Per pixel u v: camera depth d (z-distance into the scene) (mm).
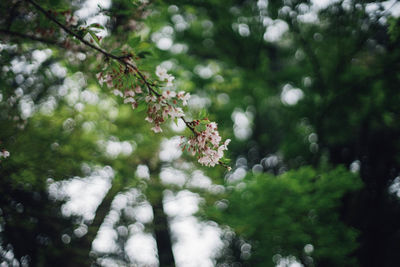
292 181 6836
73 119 7086
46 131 6496
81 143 6906
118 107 7500
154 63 7406
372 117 9328
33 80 6098
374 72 8930
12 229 6727
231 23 9703
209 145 2893
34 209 6633
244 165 13656
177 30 10273
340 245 6871
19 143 5922
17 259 7266
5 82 5008
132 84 2783
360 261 9742
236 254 11680
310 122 10508
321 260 7609
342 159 10758
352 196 9852
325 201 6809
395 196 10203
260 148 12930
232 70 10070
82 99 7043
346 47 9250
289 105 10812
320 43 9781
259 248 7281
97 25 2977
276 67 12016
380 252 9812
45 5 3305
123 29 4715
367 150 10609
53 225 6855
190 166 7973
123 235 8695
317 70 9898
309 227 6812
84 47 3834
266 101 11609
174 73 8508
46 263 7219
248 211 6840
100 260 7695
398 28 7281
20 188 6039
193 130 2869
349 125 9773
